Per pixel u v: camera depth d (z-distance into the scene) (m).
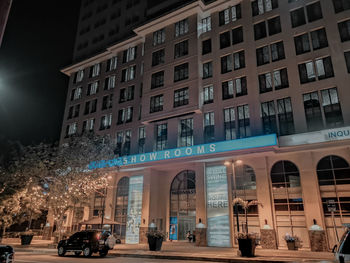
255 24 29.80
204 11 33.34
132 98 37.78
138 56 39.28
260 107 27.02
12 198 27.81
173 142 31.06
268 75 27.58
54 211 26.81
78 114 43.81
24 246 25.84
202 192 27.27
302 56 25.94
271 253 18.80
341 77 23.58
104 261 15.23
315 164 23.22
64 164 27.12
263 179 24.72
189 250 21.20
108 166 29.77
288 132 25.11
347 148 22.27
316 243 21.03
